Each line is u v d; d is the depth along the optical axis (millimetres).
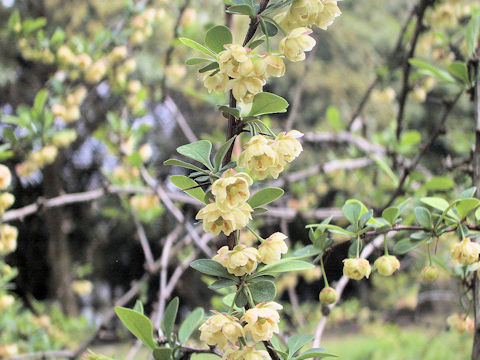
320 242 334
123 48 680
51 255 2225
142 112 690
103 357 329
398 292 1272
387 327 1314
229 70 261
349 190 924
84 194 613
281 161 268
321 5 271
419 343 1232
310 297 2025
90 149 2287
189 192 279
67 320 925
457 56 602
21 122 599
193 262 269
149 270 646
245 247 262
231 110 264
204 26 653
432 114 1793
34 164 610
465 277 375
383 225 326
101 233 2219
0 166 504
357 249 322
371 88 655
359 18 2217
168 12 770
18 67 1962
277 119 1931
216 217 254
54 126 633
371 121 1691
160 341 293
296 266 277
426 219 325
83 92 682
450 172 549
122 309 276
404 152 667
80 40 668
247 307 271
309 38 266
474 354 322
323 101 2045
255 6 273
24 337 734
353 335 1663
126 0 702
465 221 323
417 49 650
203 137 698
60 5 1878
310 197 891
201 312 318
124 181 658
